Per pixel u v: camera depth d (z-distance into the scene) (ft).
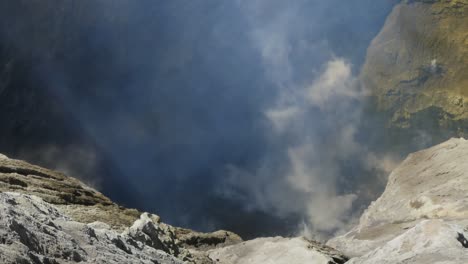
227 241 191.11
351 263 115.44
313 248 167.94
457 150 242.58
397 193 233.96
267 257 166.20
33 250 41.57
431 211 204.44
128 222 121.39
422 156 256.11
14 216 44.50
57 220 56.70
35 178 133.69
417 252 100.53
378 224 218.59
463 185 212.02
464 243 102.47
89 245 53.06
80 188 144.25
